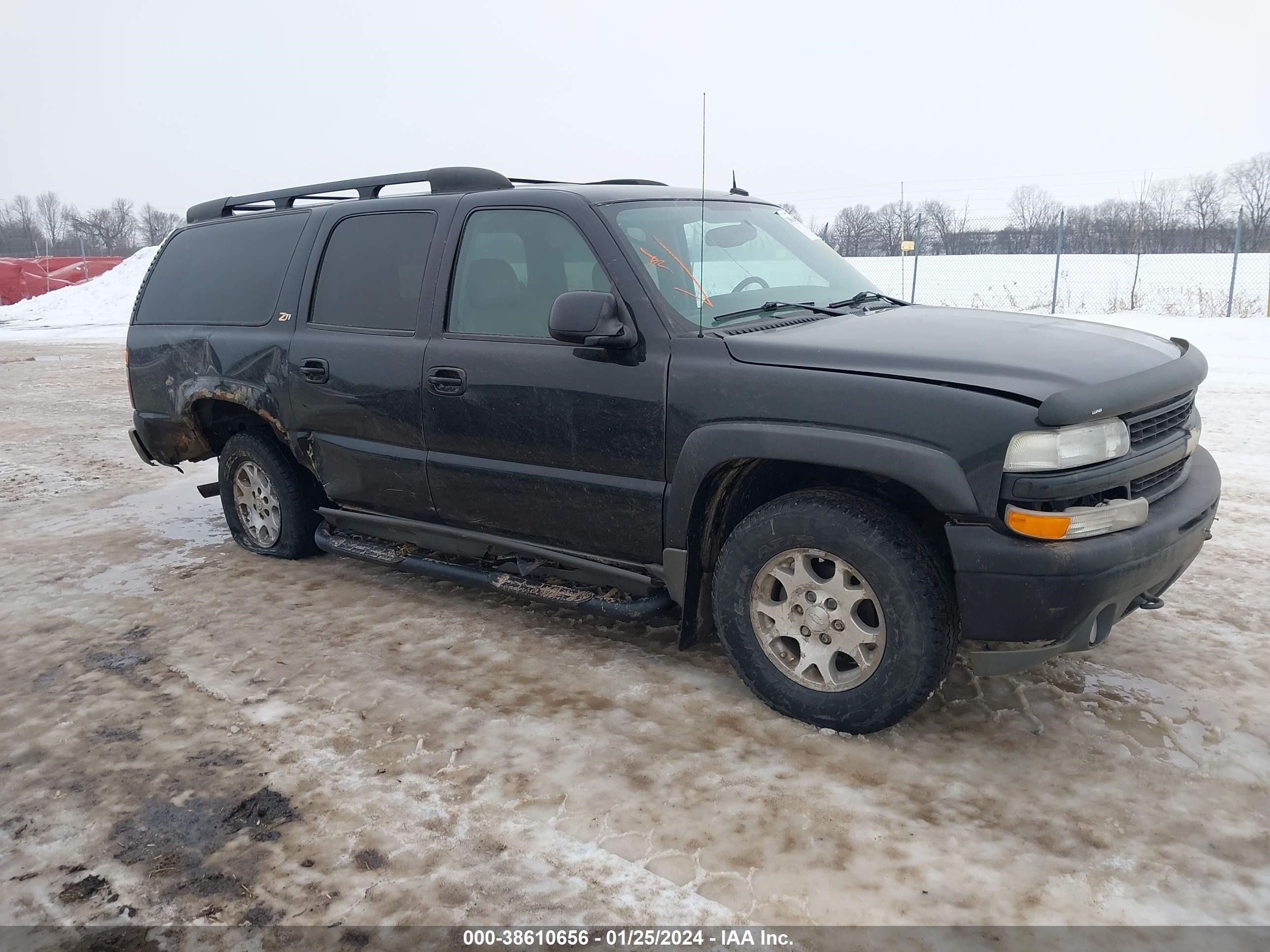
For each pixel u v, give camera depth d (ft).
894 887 7.89
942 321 11.56
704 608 11.71
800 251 13.88
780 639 10.78
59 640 13.84
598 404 11.32
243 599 15.26
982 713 10.74
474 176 13.53
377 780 9.77
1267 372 35.01
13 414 35.37
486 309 12.60
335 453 14.61
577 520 12.00
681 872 8.16
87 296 103.30
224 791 9.64
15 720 11.36
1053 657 9.43
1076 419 8.71
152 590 15.83
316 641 13.48
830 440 9.62
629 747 10.25
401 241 13.80
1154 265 94.17
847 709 10.14
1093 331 11.49
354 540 15.51
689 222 12.63
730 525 11.49
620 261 11.35
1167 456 10.06
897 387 9.40
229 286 16.34
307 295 14.88
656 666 12.31
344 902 7.93
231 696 11.79
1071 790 9.20
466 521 13.35
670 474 10.96
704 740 10.35
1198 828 8.57
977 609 9.32
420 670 12.38
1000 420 8.90
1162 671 11.63
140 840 8.89
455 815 9.11
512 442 12.25
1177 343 12.00
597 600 12.10
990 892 7.80
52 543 18.80
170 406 17.24
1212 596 13.92
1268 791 9.09
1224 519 17.57
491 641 13.28
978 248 86.79
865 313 12.32
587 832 8.77
